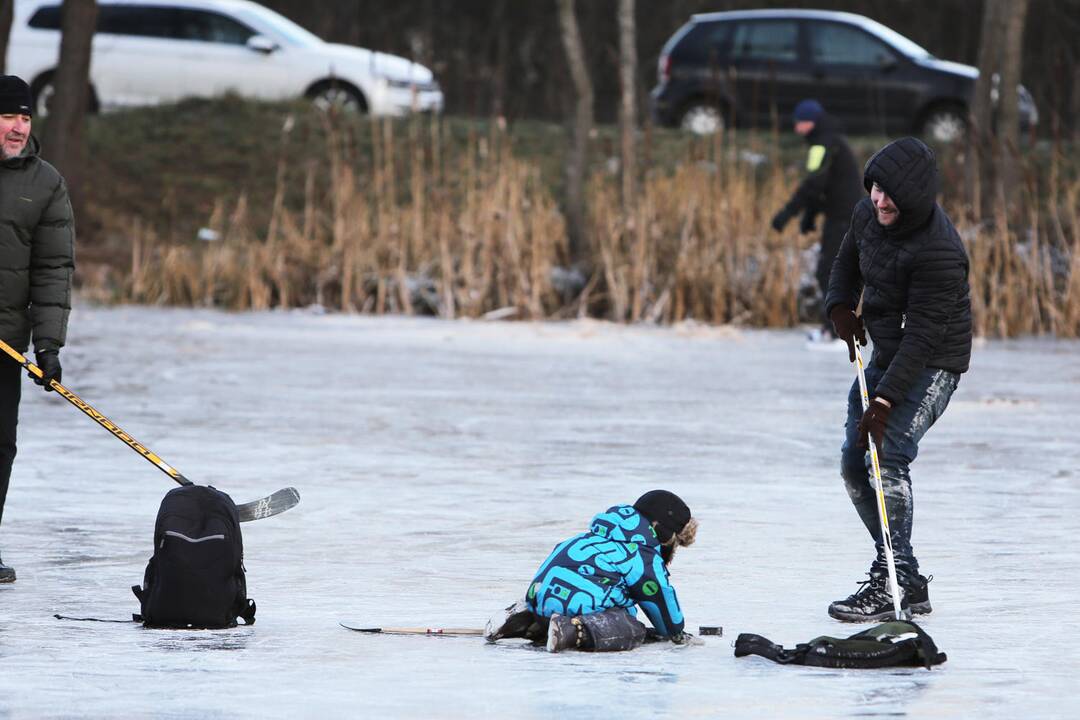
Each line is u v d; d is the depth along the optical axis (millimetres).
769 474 31984
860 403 21969
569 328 69500
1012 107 79062
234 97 100875
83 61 86000
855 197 58250
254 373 49969
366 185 90062
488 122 100688
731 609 20922
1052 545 25109
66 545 24562
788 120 98875
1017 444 36625
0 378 22938
